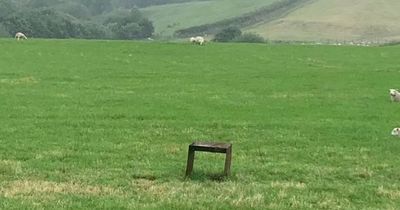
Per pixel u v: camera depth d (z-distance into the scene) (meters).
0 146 21.14
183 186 16.55
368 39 167.50
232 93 38.59
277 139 24.00
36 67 50.22
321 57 65.88
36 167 18.34
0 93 35.75
